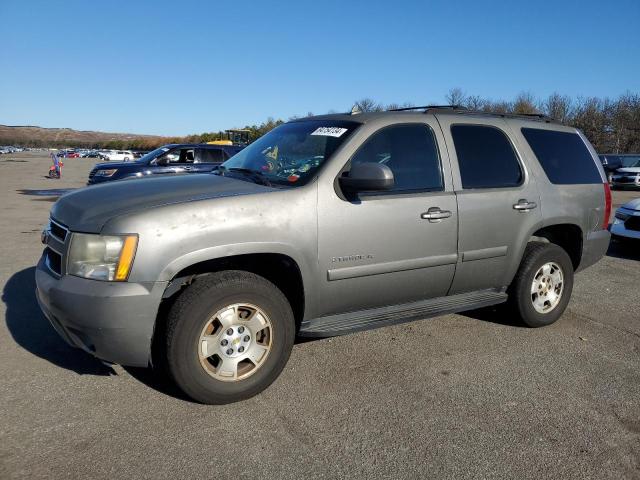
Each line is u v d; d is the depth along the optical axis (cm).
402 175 388
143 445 280
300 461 271
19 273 624
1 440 279
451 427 309
